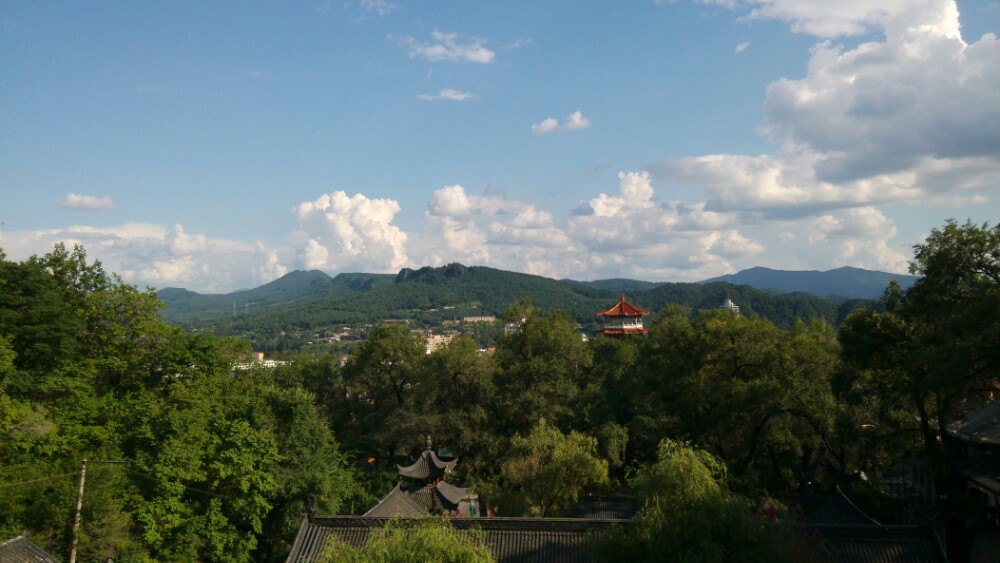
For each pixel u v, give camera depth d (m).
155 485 35.97
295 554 31.09
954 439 36.06
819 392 45.75
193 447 37.69
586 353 66.50
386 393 71.81
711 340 51.44
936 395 34.50
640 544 24.80
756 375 50.94
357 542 31.44
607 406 59.78
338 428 72.31
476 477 58.38
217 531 37.44
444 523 29.61
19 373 36.84
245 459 39.03
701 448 50.28
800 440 51.06
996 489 29.91
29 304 41.00
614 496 48.78
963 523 30.33
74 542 29.42
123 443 37.91
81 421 38.00
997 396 37.56
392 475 59.69
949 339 30.91
